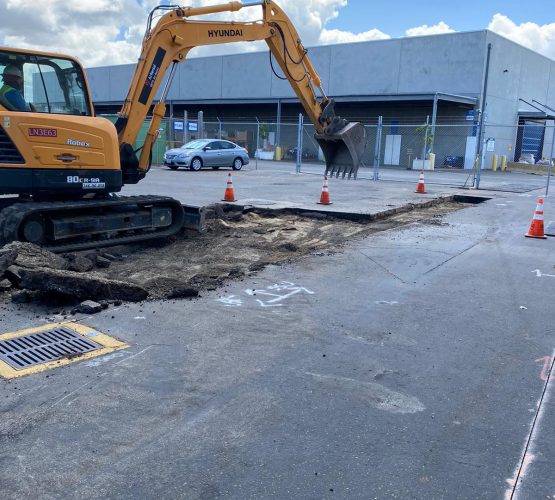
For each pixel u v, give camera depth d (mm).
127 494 3023
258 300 6461
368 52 39750
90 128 8070
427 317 6039
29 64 7762
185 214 10273
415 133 39188
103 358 4754
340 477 3209
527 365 4848
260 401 4082
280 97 42875
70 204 8117
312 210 12953
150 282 6902
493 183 24016
